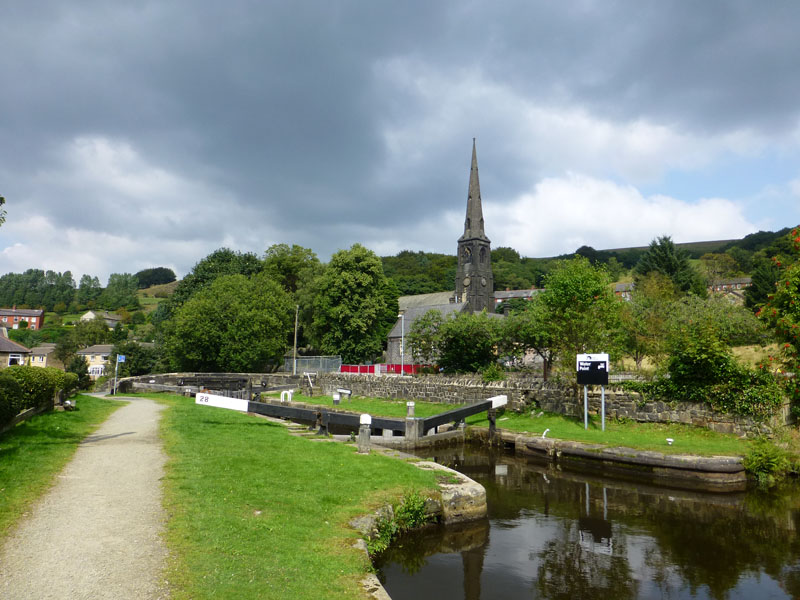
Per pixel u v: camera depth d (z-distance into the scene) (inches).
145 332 3700.8
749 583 365.7
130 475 429.7
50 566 247.4
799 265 738.2
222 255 2989.7
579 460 767.1
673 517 516.7
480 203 3826.3
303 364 2182.6
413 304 3964.1
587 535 461.4
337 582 260.1
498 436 923.4
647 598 341.4
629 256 7052.2
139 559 259.3
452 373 1453.0
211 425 756.6
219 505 351.9
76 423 730.2
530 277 5954.7
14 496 349.4
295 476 452.1
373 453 586.6
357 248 2401.6
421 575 370.0
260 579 248.2
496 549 423.5
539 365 1744.6
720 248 7691.9
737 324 1544.0
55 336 4505.4
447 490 464.1
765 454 645.9
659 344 1368.1
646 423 879.1
